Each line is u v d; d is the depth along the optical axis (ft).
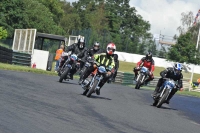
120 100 98.63
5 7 331.16
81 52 112.88
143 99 116.16
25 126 48.80
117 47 398.01
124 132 55.42
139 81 154.61
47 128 49.70
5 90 76.54
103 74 88.74
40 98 74.64
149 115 78.84
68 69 112.37
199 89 266.57
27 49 198.59
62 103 73.00
